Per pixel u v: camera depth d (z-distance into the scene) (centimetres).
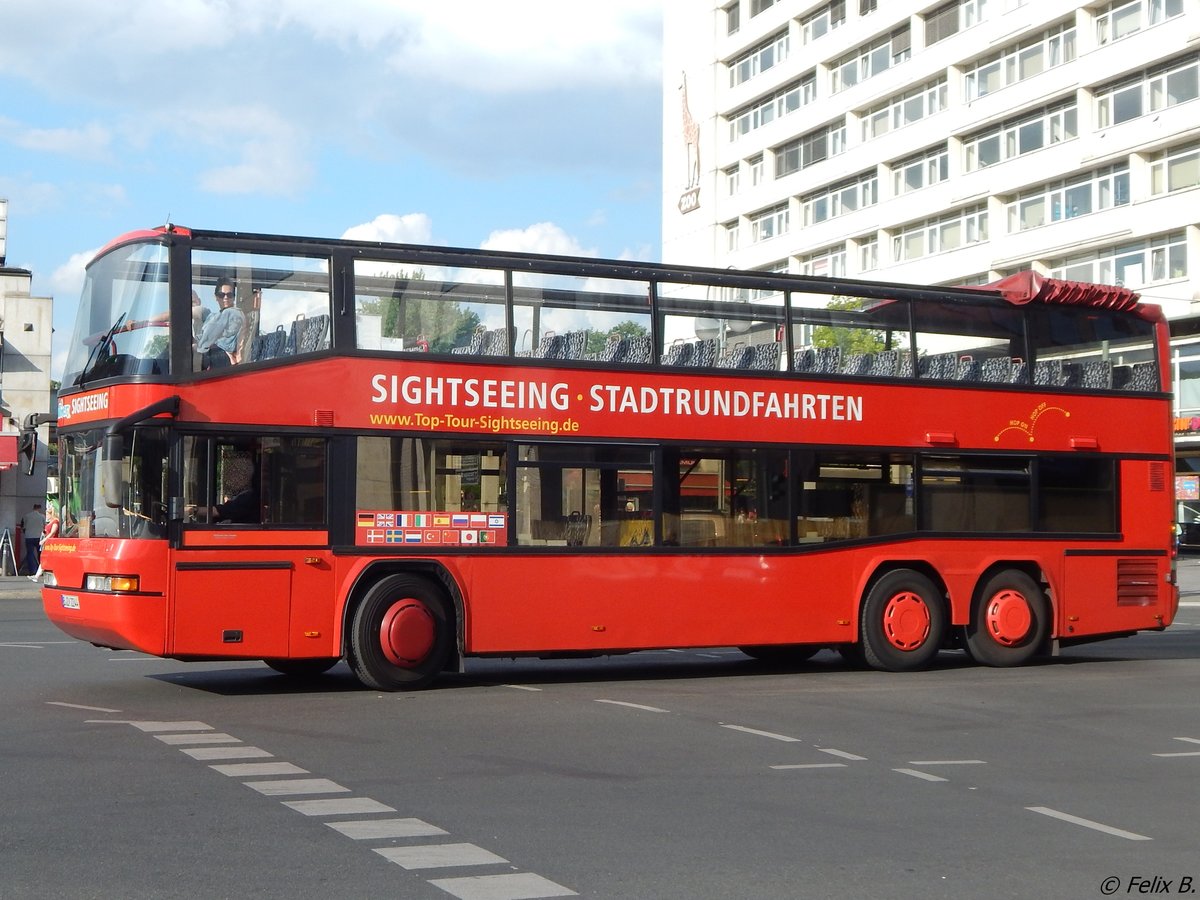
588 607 1472
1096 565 1756
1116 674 1647
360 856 686
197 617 1311
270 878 641
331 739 1068
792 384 1595
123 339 1334
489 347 1459
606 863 680
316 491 1370
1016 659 1714
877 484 1634
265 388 1355
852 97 6750
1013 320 1745
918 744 1084
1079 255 5416
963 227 6066
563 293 1500
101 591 1306
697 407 1542
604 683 1515
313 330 1387
